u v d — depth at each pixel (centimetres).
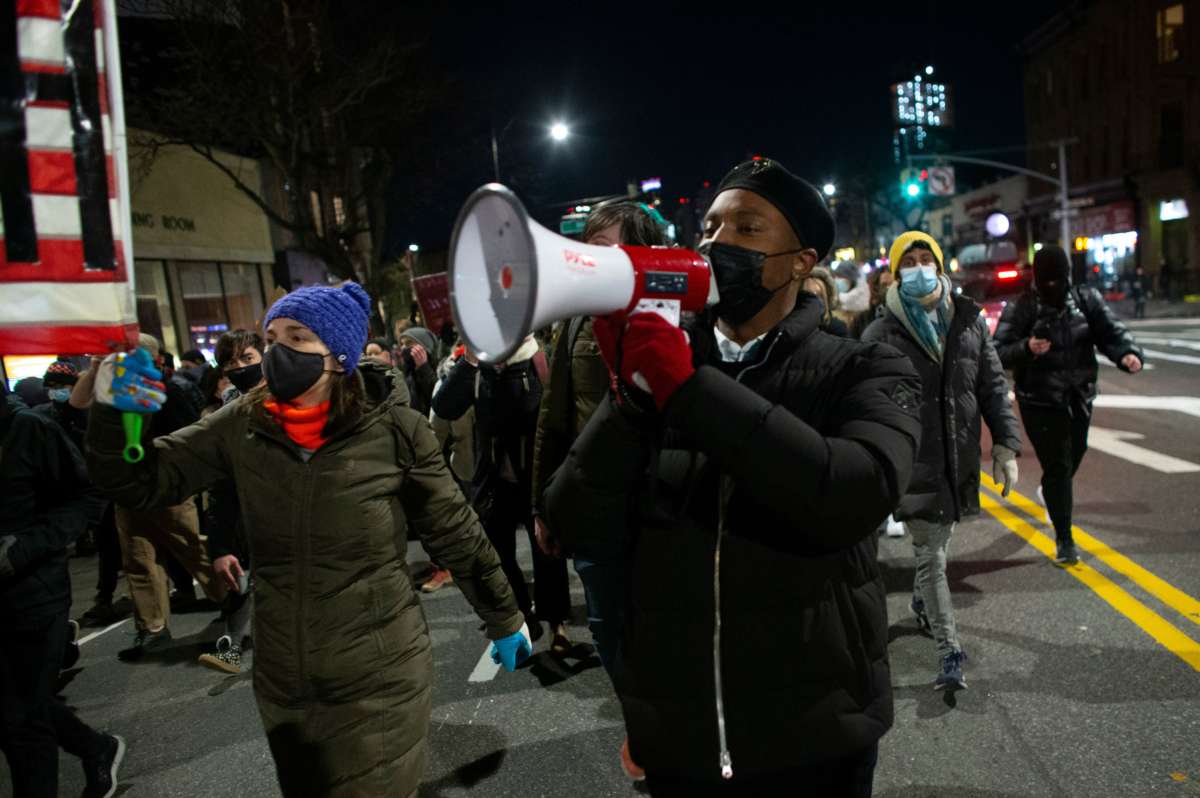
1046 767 280
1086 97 3866
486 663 410
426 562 604
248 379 409
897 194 5519
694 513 142
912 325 346
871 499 124
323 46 1642
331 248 1770
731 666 139
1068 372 457
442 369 476
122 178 153
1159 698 317
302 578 202
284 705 204
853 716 141
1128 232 3538
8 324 147
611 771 305
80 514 270
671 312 121
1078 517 566
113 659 482
